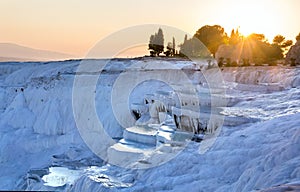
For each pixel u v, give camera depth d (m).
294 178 7.51
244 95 20.16
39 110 32.16
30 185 17.67
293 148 8.97
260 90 22.59
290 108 15.38
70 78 33.59
